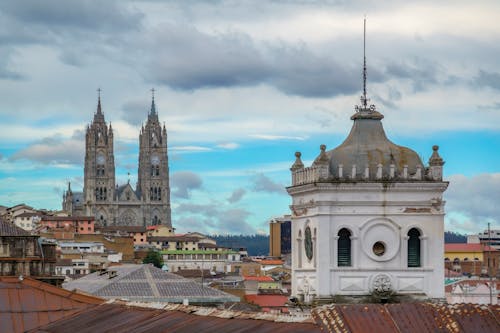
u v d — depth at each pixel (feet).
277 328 204.23
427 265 272.31
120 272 586.04
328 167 272.51
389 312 200.23
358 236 271.08
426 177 273.33
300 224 281.33
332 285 270.26
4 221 409.69
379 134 277.85
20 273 402.72
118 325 265.54
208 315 241.96
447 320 199.41
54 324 293.02
